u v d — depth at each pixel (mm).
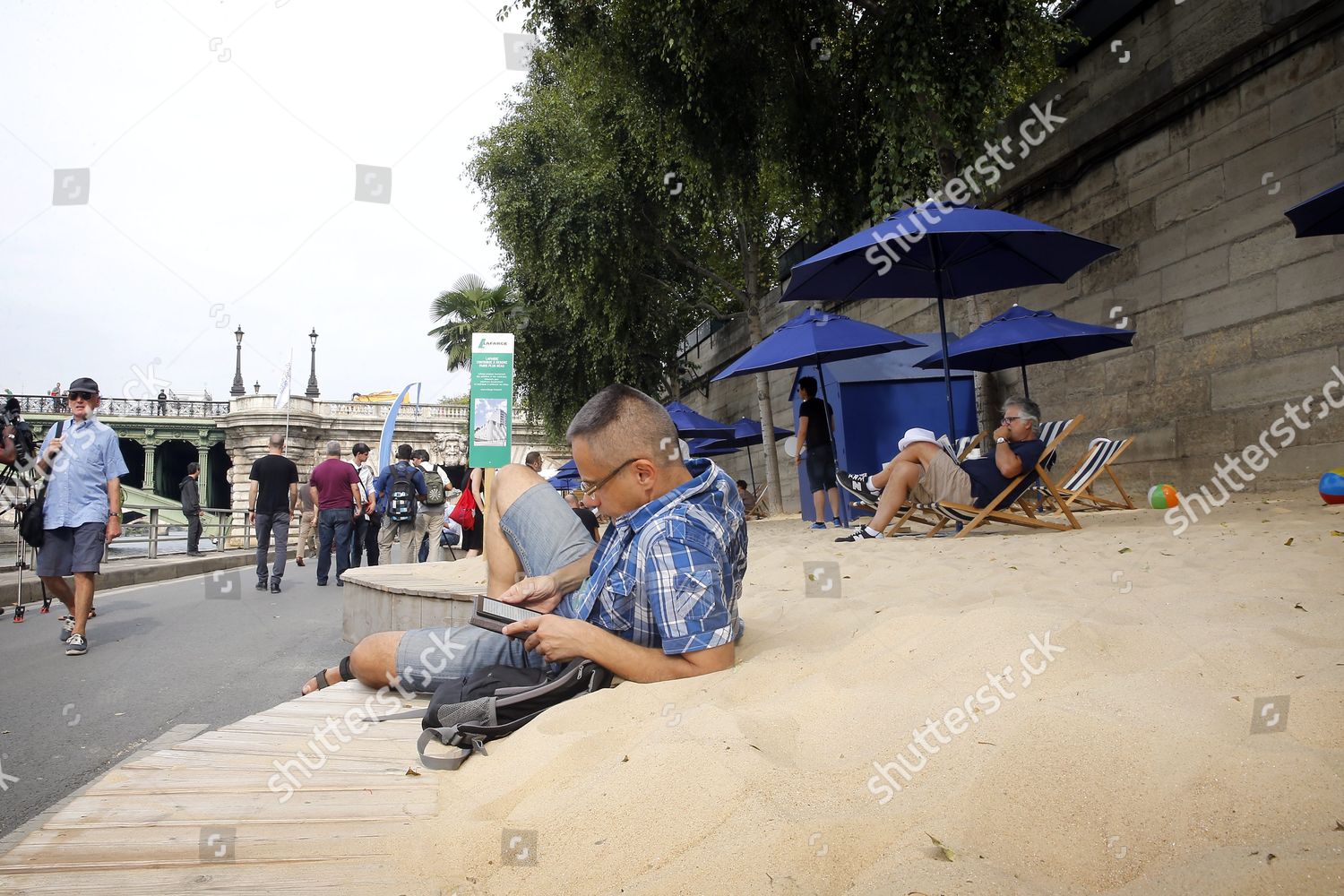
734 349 22141
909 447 6754
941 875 1090
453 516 10227
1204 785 1239
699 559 2131
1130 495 9031
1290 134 7043
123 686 4637
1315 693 1527
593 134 15211
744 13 10289
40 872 1337
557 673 2242
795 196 12312
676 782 1479
